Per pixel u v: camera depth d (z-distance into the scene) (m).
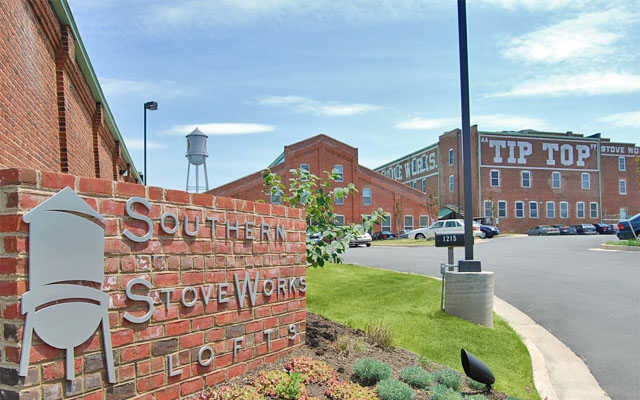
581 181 50.59
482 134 48.34
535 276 13.21
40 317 2.87
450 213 49.50
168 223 3.77
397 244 30.77
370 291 9.93
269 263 4.91
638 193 52.88
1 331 2.81
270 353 4.88
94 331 3.18
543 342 7.34
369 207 46.50
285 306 5.15
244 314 4.52
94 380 3.17
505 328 7.91
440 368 5.48
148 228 3.59
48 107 7.64
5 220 2.81
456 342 6.78
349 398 4.05
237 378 4.37
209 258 4.14
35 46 6.85
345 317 7.77
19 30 6.02
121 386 3.34
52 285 2.95
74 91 9.38
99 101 11.59
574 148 50.56
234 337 4.39
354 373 4.81
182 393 3.81
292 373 4.30
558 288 11.33
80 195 3.15
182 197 3.91
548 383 5.66
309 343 5.62
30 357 2.81
